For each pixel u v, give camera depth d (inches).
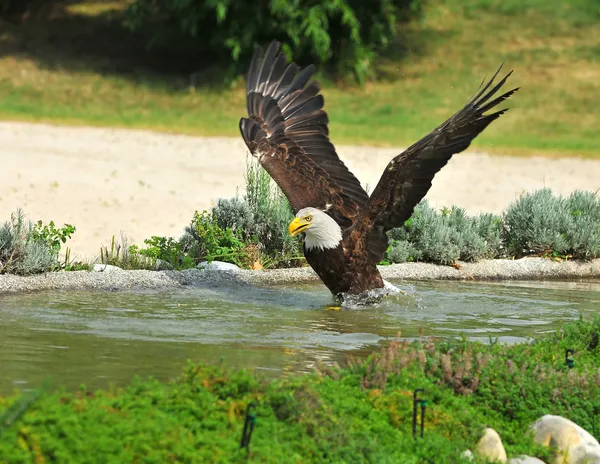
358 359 335.6
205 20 1560.0
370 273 471.2
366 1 1550.2
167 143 1133.7
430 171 442.3
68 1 1796.3
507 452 272.2
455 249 577.3
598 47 1734.7
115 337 369.4
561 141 1311.5
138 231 676.7
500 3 1893.5
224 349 358.3
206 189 859.4
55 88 1425.9
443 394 293.4
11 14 1734.7
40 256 482.0
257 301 469.4
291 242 573.3
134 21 1552.7
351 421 260.1
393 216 461.4
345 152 1131.3
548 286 548.7
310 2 1498.5
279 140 508.4
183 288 494.0
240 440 231.5
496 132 1352.1
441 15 1845.5
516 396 298.5
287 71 528.4
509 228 646.5
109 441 212.8
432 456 254.8
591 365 343.6
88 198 783.1
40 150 1015.0
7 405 225.0
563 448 276.1
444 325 425.7
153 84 1488.7
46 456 207.3
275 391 260.4
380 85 1561.3
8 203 740.7
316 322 423.2
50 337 364.5
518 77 1609.3
